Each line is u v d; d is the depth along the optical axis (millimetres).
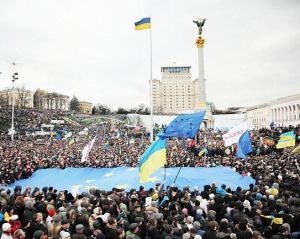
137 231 6977
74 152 33562
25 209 8070
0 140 59125
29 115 90312
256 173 17469
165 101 188750
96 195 10961
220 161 24875
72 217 7539
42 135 68875
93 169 18797
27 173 18406
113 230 6480
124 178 16047
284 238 6559
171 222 7137
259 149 30031
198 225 7074
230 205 8875
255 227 7543
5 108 93562
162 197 10438
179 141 51500
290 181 13805
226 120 121125
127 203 9766
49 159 26641
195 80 187875
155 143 12227
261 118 117750
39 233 6270
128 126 93500
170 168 19141
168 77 188250
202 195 10734
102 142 51750
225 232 6773
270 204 8930
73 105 172250
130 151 34000
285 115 99750
